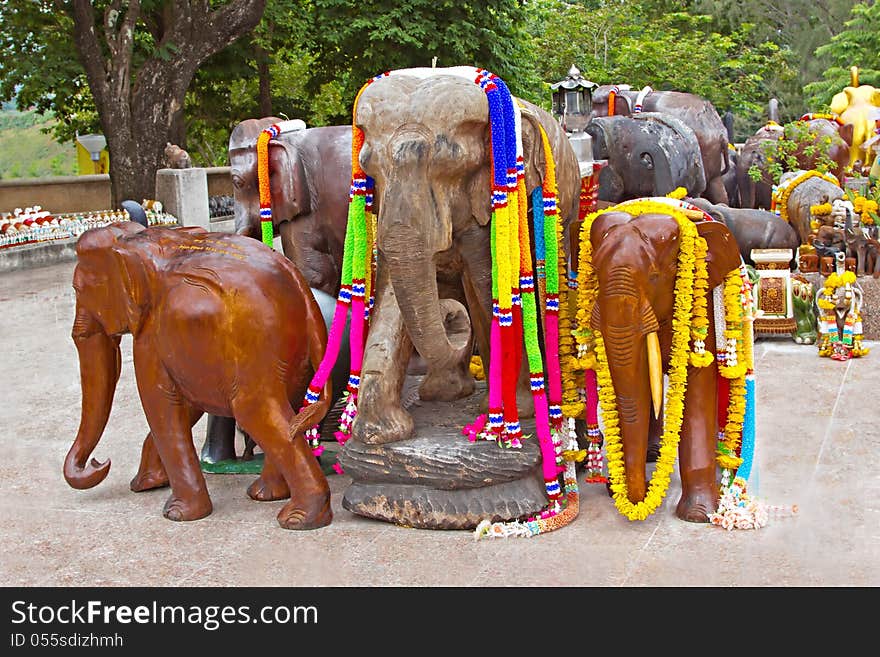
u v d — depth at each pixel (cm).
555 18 2294
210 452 514
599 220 422
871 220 930
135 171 1866
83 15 1794
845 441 531
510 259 411
